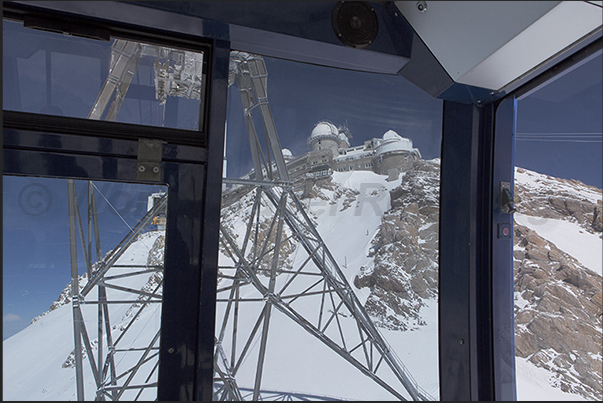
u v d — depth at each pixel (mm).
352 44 1314
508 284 1505
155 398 1238
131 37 1243
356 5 1328
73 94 1198
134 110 1255
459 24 1168
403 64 1445
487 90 1431
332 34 1295
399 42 1383
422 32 1288
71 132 1149
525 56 1191
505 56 1192
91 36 1187
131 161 1211
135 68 1263
